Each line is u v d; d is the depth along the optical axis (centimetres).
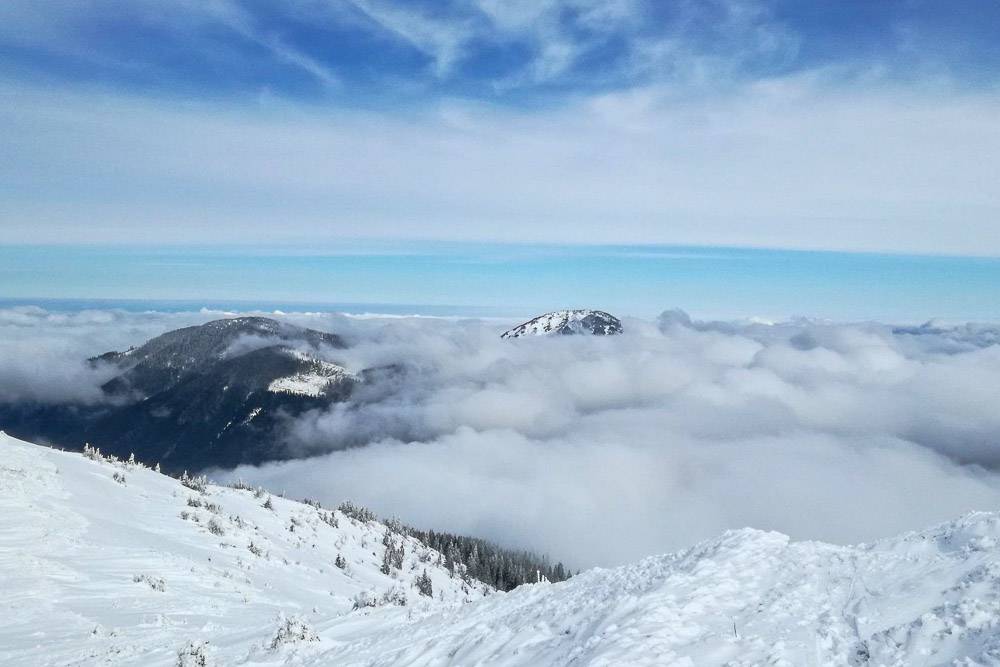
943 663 825
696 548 1670
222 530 5222
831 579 1232
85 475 5209
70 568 3023
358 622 2359
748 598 1215
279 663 1909
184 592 3120
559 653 1202
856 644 940
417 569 9706
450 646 1549
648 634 1084
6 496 3781
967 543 1192
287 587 4147
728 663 948
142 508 4969
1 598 2523
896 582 1127
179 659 1869
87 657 1995
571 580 1873
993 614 879
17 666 1912
